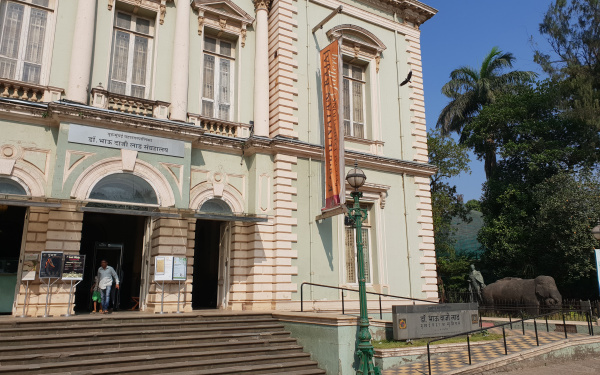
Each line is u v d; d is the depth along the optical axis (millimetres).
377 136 17656
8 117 11461
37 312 11031
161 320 11016
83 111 11742
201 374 9180
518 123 26969
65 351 9062
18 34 12516
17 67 12312
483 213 27750
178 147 13250
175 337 10312
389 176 17547
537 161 24656
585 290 23172
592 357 13125
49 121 11852
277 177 14750
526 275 23656
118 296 14062
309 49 16719
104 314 11375
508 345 12555
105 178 12156
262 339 11227
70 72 12445
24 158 11523
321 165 15938
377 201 17016
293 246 14617
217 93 15523
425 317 12469
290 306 13984
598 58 24062
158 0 14453
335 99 14930
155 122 12727
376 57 18328
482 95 30594
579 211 20875
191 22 15211
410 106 19016
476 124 28172
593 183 21906
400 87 18922
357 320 10703
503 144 27828
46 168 11773
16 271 12461
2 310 12062
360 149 17172
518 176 26625
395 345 11555
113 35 13930
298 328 11609
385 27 19078
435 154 28859
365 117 18016
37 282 11234
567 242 21250
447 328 12812
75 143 11734
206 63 15562
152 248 13195
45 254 10969
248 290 14039
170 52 14500
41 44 12734
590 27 23938
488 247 25531
